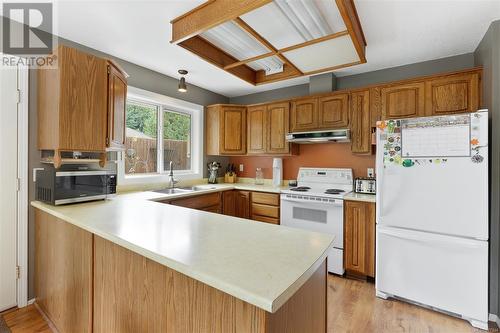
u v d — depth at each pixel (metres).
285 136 3.39
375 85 2.71
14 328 1.76
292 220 2.98
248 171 4.16
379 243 2.20
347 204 2.60
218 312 0.82
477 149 1.79
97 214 1.58
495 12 1.80
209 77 3.30
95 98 1.89
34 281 2.05
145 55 2.60
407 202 2.05
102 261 1.32
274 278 0.75
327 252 1.01
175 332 0.96
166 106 3.42
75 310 1.53
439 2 1.69
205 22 1.67
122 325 1.20
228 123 3.75
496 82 1.88
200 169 3.80
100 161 2.07
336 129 2.96
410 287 2.05
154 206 1.87
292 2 1.56
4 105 1.90
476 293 1.79
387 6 1.73
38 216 1.98
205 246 1.02
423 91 2.43
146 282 1.08
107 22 1.96
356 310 2.01
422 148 1.99
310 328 1.00
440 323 1.84
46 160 1.98
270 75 2.75
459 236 1.86
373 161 3.04
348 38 1.78
